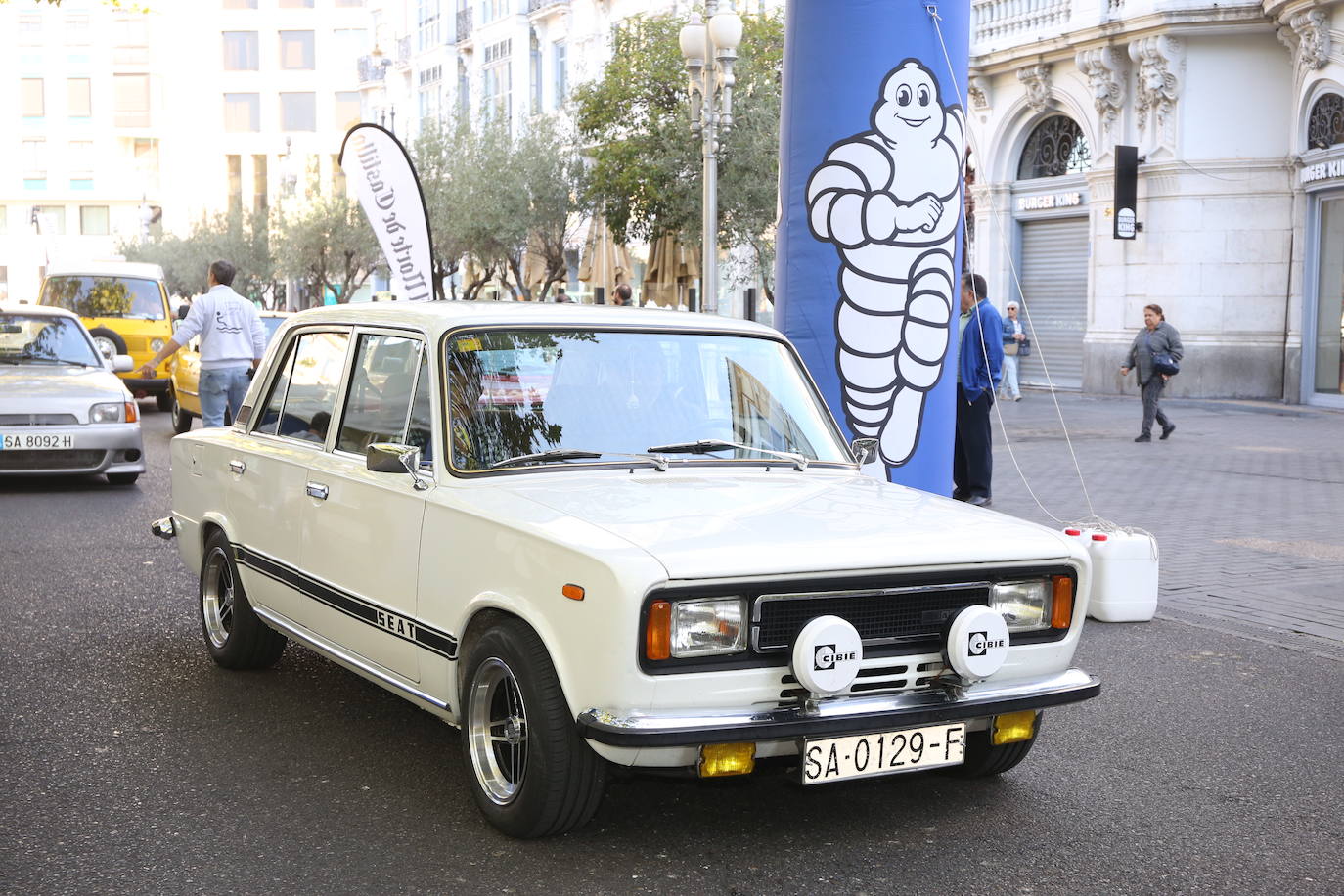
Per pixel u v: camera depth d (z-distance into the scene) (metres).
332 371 5.81
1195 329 26.97
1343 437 19.25
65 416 13.45
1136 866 4.37
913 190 8.95
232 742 5.53
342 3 83.94
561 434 5.02
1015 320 27.69
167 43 85.31
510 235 33.22
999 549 4.46
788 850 4.45
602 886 4.12
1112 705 6.26
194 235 64.56
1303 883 4.25
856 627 4.27
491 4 48.06
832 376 9.06
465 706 4.59
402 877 4.18
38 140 85.12
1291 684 6.63
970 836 4.59
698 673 4.04
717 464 5.16
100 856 4.34
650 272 28.59
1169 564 9.65
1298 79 25.17
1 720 5.84
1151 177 27.25
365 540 5.16
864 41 8.80
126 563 9.60
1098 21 27.56
